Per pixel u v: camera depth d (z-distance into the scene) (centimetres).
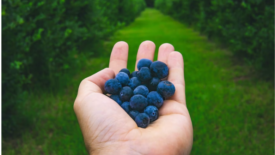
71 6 80
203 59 91
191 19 181
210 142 42
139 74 26
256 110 51
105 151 19
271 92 59
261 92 59
